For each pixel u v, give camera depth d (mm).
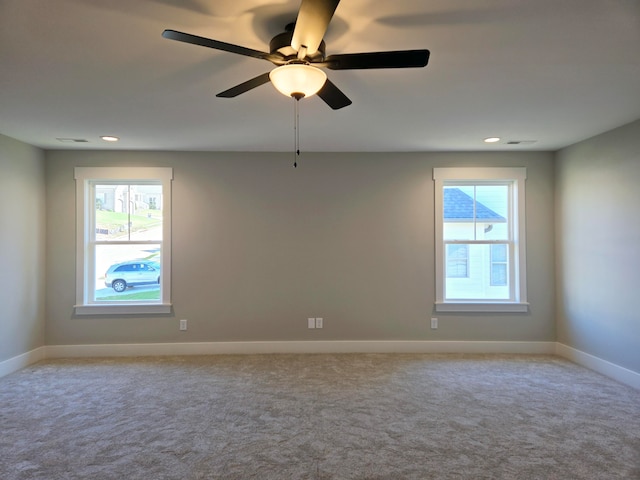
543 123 3287
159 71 2260
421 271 4344
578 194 3938
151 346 4223
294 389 3207
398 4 1629
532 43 1952
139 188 4348
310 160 4348
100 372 3637
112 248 4316
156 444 2340
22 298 3830
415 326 4332
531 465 2125
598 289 3682
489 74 2314
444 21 1755
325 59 1682
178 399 3008
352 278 4332
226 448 2293
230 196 4309
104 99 2697
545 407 2873
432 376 3521
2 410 2820
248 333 4293
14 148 3740
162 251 4270
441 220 4348
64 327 4160
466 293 4406
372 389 3207
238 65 2191
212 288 4281
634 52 2043
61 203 4176
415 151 4309
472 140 3842
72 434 2463
